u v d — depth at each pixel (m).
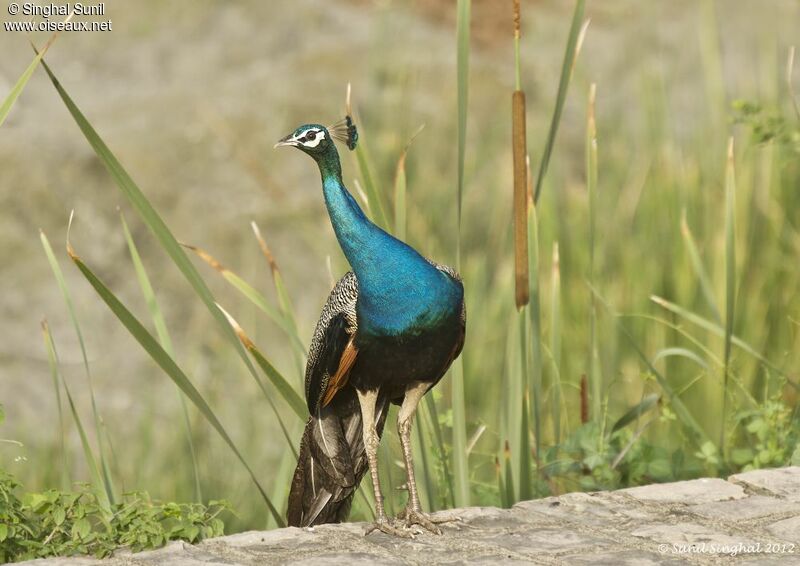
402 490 9.29
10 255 18.86
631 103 18.62
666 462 9.99
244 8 23.39
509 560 6.76
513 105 8.44
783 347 12.87
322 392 7.61
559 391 9.87
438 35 21.61
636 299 13.25
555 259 9.55
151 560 6.78
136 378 16.95
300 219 18.47
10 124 20.89
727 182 9.36
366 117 16.20
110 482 8.30
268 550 6.99
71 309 8.45
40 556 6.99
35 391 16.62
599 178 15.12
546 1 22.73
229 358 14.77
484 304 13.33
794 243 13.49
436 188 15.23
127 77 22.62
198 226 19.11
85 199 19.52
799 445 9.09
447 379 12.32
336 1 23.61
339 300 7.56
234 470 12.04
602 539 7.12
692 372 12.48
